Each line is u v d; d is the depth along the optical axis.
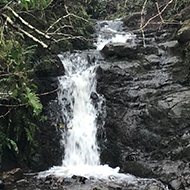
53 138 5.54
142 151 5.23
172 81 6.02
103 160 5.51
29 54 5.23
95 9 11.30
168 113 5.22
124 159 5.16
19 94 3.34
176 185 4.00
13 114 4.68
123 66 6.34
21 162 4.96
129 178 4.50
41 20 6.48
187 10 7.16
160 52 6.79
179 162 4.45
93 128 5.91
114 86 6.09
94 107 6.08
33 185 4.00
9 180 4.09
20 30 2.03
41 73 5.89
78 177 4.27
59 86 5.99
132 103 5.78
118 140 5.55
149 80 6.11
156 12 9.16
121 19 10.13
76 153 5.79
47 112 5.69
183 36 6.27
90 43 8.36
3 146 4.49
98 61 6.90
